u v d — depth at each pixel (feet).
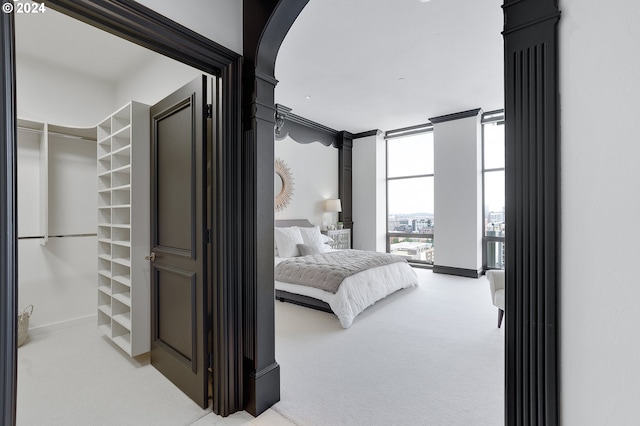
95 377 7.48
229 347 6.06
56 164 10.77
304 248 15.58
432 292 14.83
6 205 3.43
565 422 2.99
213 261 6.16
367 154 22.08
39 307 10.28
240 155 6.14
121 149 8.70
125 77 11.16
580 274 2.90
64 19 8.09
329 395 6.70
